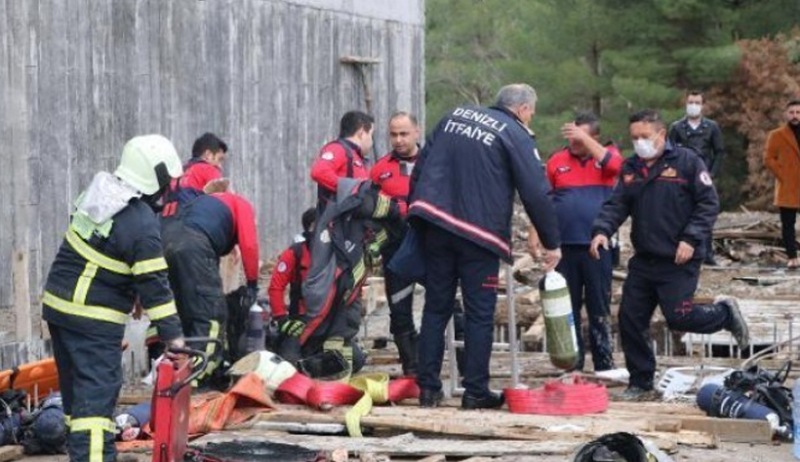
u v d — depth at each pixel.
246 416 10.26
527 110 10.55
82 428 8.45
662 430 9.97
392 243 11.66
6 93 14.41
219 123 18.77
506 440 9.65
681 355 14.79
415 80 24.36
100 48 16.16
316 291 11.41
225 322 11.23
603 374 12.06
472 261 10.38
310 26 21.00
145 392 11.59
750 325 14.55
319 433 9.99
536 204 10.34
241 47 19.27
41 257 15.09
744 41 35.84
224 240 11.20
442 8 50.75
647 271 11.14
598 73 39.69
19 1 14.57
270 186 20.12
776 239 23.95
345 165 11.75
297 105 20.73
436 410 10.40
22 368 10.64
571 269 12.30
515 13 47.28
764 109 35.59
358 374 12.30
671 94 36.19
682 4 35.50
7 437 9.75
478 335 10.45
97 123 16.11
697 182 10.88
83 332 8.48
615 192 11.27
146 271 8.38
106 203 8.39
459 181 10.30
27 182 14.45
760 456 9.48
